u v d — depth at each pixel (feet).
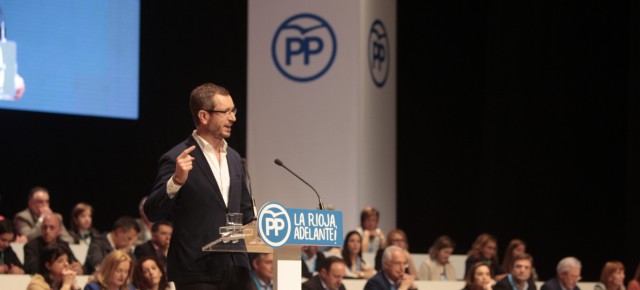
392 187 45.03
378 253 35.04
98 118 45.37
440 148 50.08
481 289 30.17
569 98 45.57
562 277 32.50
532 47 46.24
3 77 41.16
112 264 24.89
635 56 41.83
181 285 15.07
